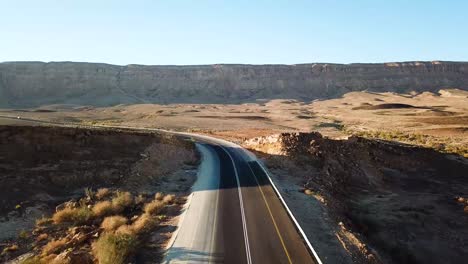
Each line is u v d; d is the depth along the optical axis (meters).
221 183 32.69
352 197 37.50
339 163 43.91
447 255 26.19
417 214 33.16
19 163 28.42
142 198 27.44
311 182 34.12
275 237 20.81
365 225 29.67
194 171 38.31
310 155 43.22
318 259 18.03
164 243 20.25
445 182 47.09
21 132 31.05
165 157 40.06
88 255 18.27
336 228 23.56
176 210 25.78
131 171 32.78
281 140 46.12
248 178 34.47
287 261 18.03
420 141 81.06
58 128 33.44
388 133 94.62
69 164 30.69
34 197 25.31
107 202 25.17
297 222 23.00
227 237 20.69
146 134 42.47
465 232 30.44
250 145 54.59
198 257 18.30
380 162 50.88
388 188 42.91
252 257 18.34
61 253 18.22
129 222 23.25
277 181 33.94
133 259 18.28
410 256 25.41
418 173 50.28
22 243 19.92
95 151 34.00
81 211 23.25
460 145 73.25
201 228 21.97
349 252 19.88
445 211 35.38
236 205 26.39
